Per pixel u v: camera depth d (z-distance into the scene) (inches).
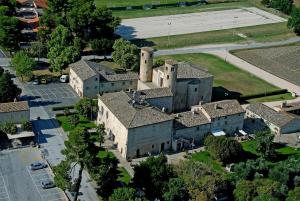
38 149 7687.0
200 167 6830.7
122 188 6161.4
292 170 7130.9
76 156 6048.2
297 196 6535.4
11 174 7003.0
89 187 6870.1
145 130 7647.6
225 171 7485.2
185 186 6412.4
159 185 6451.8
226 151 7573.8
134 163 7554.1
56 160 7436.0
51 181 6870.1
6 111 7839.6
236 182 6919.3
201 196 6279.5
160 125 7780.5
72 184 6363.2
